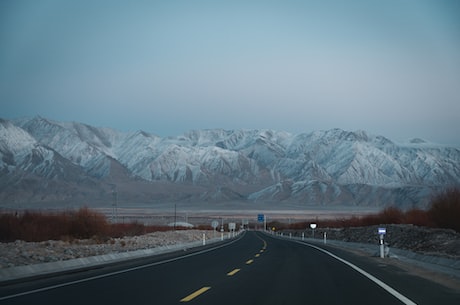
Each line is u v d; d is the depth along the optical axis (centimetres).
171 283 2028
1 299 1623
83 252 3997
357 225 10519
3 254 3297
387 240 5756
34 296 1686
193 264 3000
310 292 1769
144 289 1847
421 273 2478
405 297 1650
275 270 2603
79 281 2119
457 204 5738
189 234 8788
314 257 3672
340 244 6197
